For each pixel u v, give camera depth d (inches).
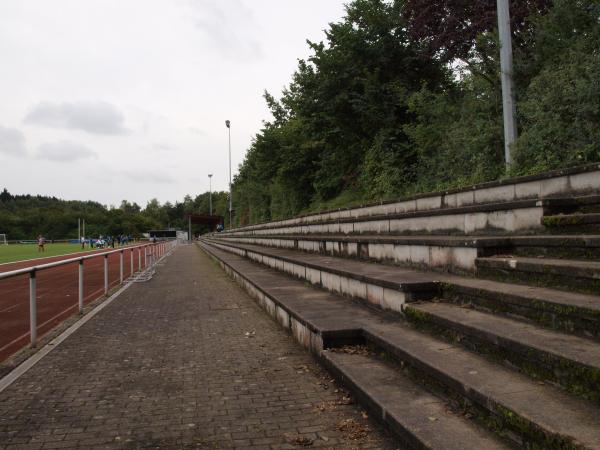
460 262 216.7
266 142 1206.3
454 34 526.9
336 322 207.8
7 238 5393.7
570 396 107.7
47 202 7834.6
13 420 152.9
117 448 132.2
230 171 2119.8
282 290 330.6
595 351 111.9
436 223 299.3
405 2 623.8
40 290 492.7
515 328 139.9
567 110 327.6
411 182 571.8
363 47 653.9
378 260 318.7
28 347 252.4
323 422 144.3
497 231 238.2
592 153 303.0
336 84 667.4
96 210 7116.1
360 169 722.8
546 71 352.2
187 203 6939.0
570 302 131.8
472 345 149.5
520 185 255.4
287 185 1091.3
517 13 469.1
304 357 219.3
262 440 134.3
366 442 128.6
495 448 103.3
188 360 223.0
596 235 169.0
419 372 148.2
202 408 160.6
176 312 361.1
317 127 728.3
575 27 389.4
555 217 197.3
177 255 1371.8
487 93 466.9
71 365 217.5
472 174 423.5
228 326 302.5
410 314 189.0
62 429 145.4
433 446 104.8
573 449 85.0
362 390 146.9
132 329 299.3
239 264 628.1
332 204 772.0
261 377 192.2
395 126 631.2
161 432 142.0
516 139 355.9
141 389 182.2
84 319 334.6
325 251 442.0
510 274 181.2
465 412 122.6
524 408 101.8
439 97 536.7
